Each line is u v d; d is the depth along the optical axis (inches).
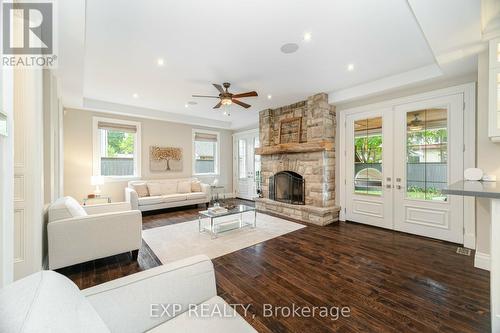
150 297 41.4
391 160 151.0
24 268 75.2
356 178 170.6
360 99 163.6
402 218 146.8
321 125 170.7
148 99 187.5
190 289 46.1
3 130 40.9
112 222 99.9
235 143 306.0
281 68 127.4
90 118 198.1
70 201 104.7
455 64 109.8
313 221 170.9
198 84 151.8
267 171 219.9
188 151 262.1
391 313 67.8
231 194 307.0
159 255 112.0
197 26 88.0
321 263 102.3
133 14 80.4
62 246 89.0
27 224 75.8
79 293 31.4
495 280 54.4
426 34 85.8
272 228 157.2
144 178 227.9
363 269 96.2
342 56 113.8
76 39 87.5
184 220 179.2
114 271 96.3
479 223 97.2
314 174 178.4
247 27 89.0
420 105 137.8
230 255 111.7
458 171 124.1
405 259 105.8
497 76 82.8
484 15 75.4
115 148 214.8
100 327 27.9
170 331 38.9
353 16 82.6
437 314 67.1
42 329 21.0
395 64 123.6
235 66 124.7
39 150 79.0
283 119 207.5
